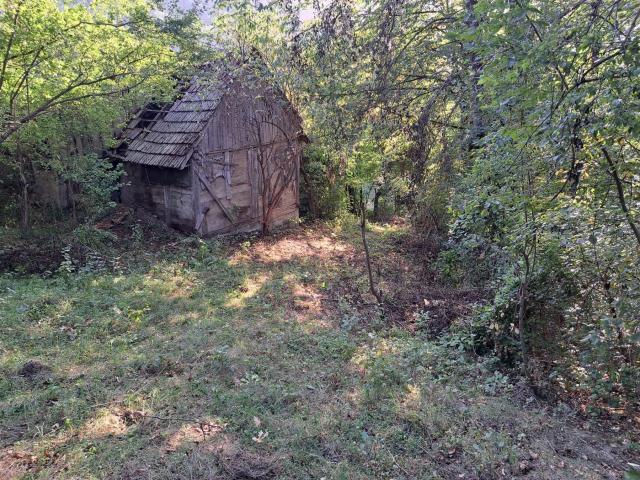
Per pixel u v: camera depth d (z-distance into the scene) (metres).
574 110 2.70
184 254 9.39
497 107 4.28
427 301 7.64
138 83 8.63
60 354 5.16
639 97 2.54
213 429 3.95
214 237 10.77
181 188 10.32
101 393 4.40
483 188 4.68
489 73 3.13
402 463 3.70
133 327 6.05
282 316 6.89
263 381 4.86
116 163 11.09
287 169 12.32
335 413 4.31
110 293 7.09
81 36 7.26
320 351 5.71
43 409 4.10
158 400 4.33
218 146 10.51
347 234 12.48
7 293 6.68
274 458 3.64
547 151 3.37
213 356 5.27
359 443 3.90
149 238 10.15
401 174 8.88
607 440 4.18
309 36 6.82
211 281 8.18
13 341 5.34
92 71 7.91
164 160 9.95
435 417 4.31
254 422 4.07
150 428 3.92
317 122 7.73
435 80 7.99
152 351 5.39
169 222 10.76
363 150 8.55
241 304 7.25
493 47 3.02
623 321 4.00
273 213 12.30
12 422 3.90
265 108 11.02
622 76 2.46
